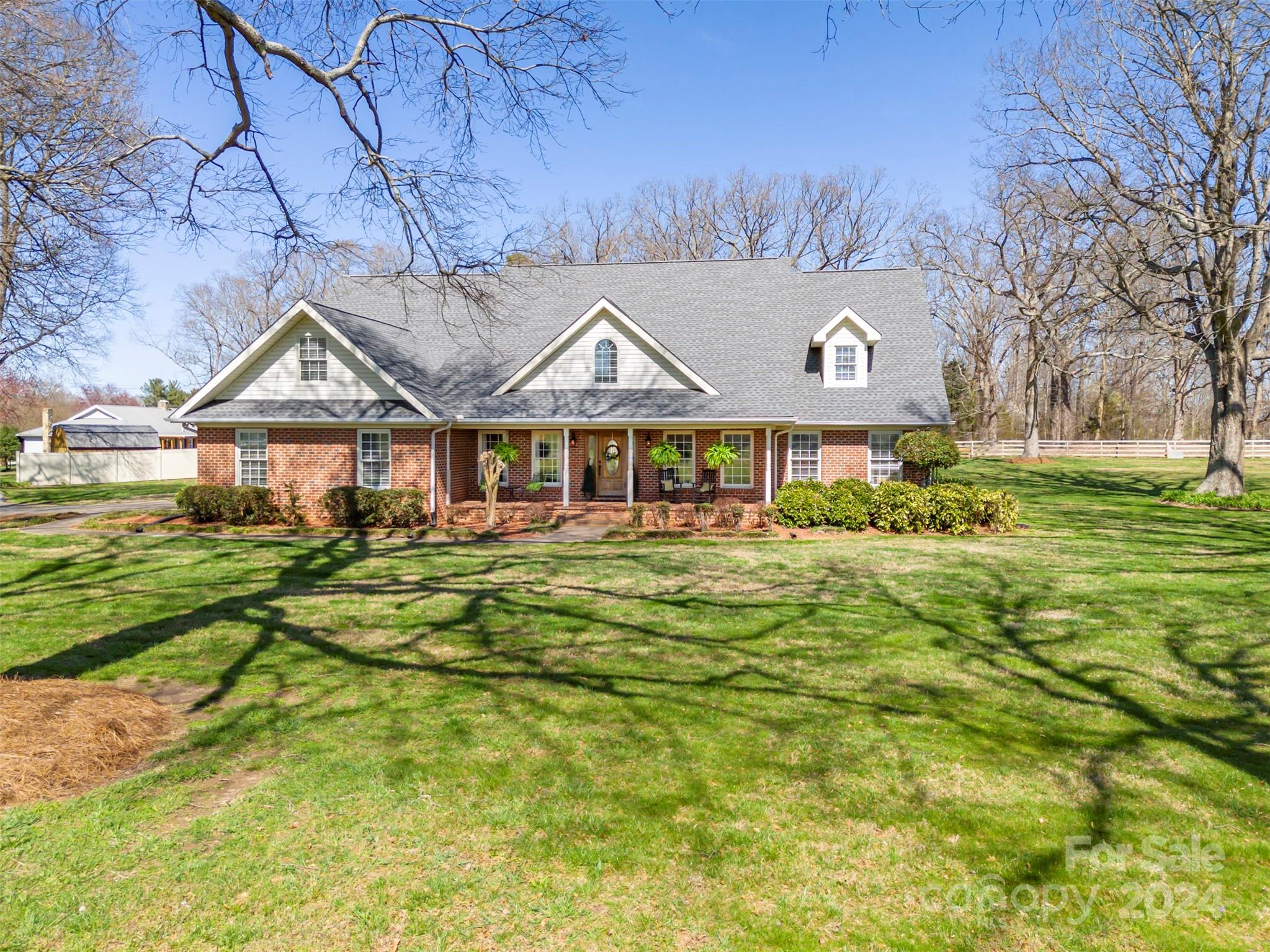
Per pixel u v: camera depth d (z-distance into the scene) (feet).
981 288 157.07
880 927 12.80
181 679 24.75
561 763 18.65
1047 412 209.26
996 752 19.53
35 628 30.89
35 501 91.86
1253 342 81.82
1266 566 45.70
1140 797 17.21
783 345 78.95
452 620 32.63
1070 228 80.53
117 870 13.98
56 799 16.46
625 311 83.10
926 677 25.40
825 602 36.14
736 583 40.81
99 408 185.26
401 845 14.99
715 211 165.89
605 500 77.25
